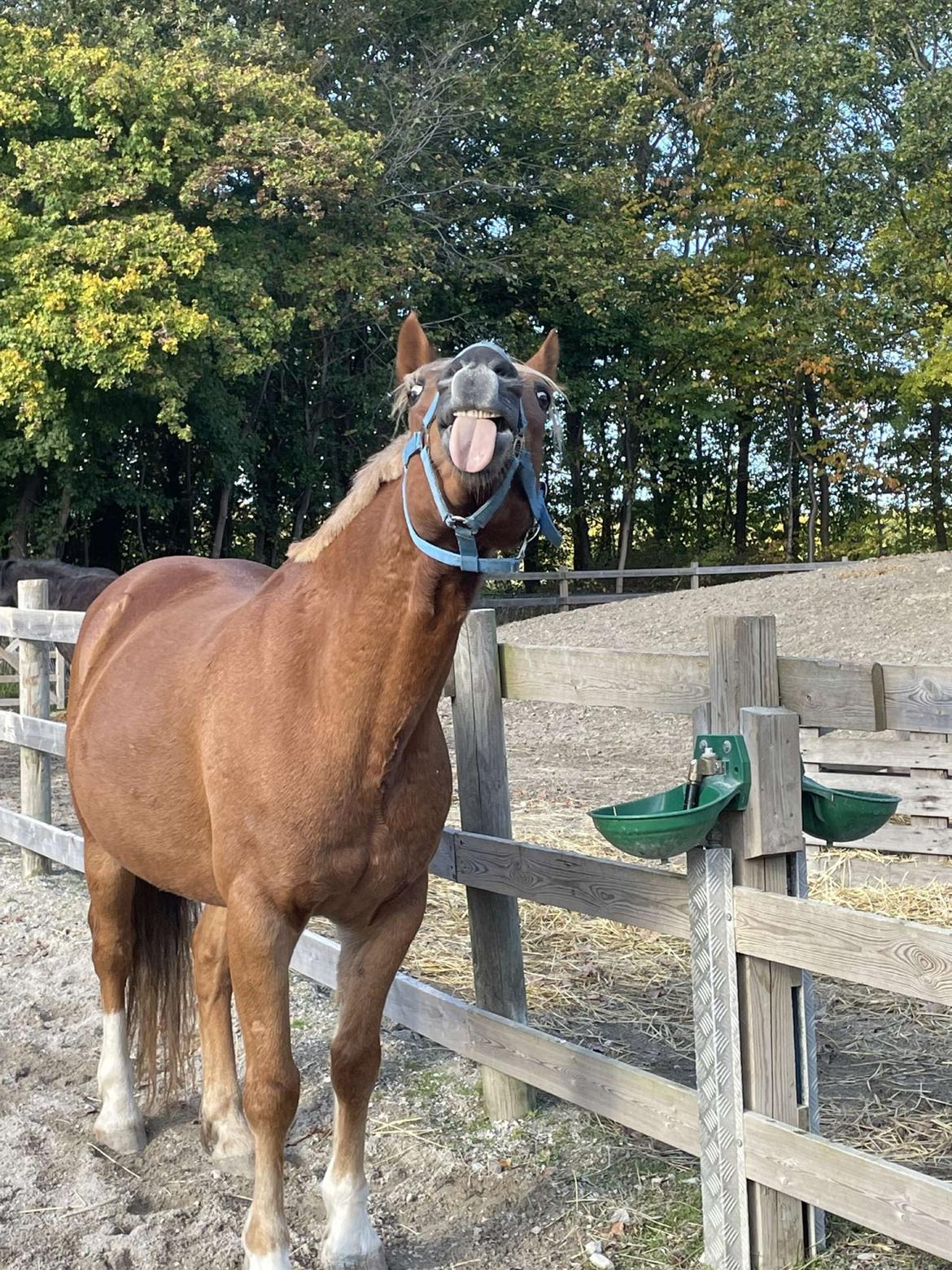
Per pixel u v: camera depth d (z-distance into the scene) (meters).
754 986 2.54
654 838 2.41
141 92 15.41
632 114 22.80
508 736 10.27
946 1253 2.14
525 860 3.12
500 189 21.17
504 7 22.98
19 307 14.41
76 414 16.17
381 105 20.38
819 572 16.19
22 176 14.81
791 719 2.53
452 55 20.55
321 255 17.83
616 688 2.92
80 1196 2.95
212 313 16.00
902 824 5.70
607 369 24.95
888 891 5.11
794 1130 2.44
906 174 24.23
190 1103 3.50
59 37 16.95
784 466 30.02
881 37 25.00
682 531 30.86
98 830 3.10
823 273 25.34
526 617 21.56
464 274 21.05
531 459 2.04
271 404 22.16
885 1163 2.26
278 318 16.58
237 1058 3.85
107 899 3.22
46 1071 3.72
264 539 24.72
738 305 25.17
